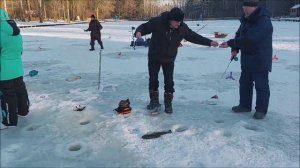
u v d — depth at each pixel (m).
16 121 3.18
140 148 2.72
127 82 5.08
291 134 3.03
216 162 2.50
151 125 3.19
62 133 3.04
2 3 39.03
